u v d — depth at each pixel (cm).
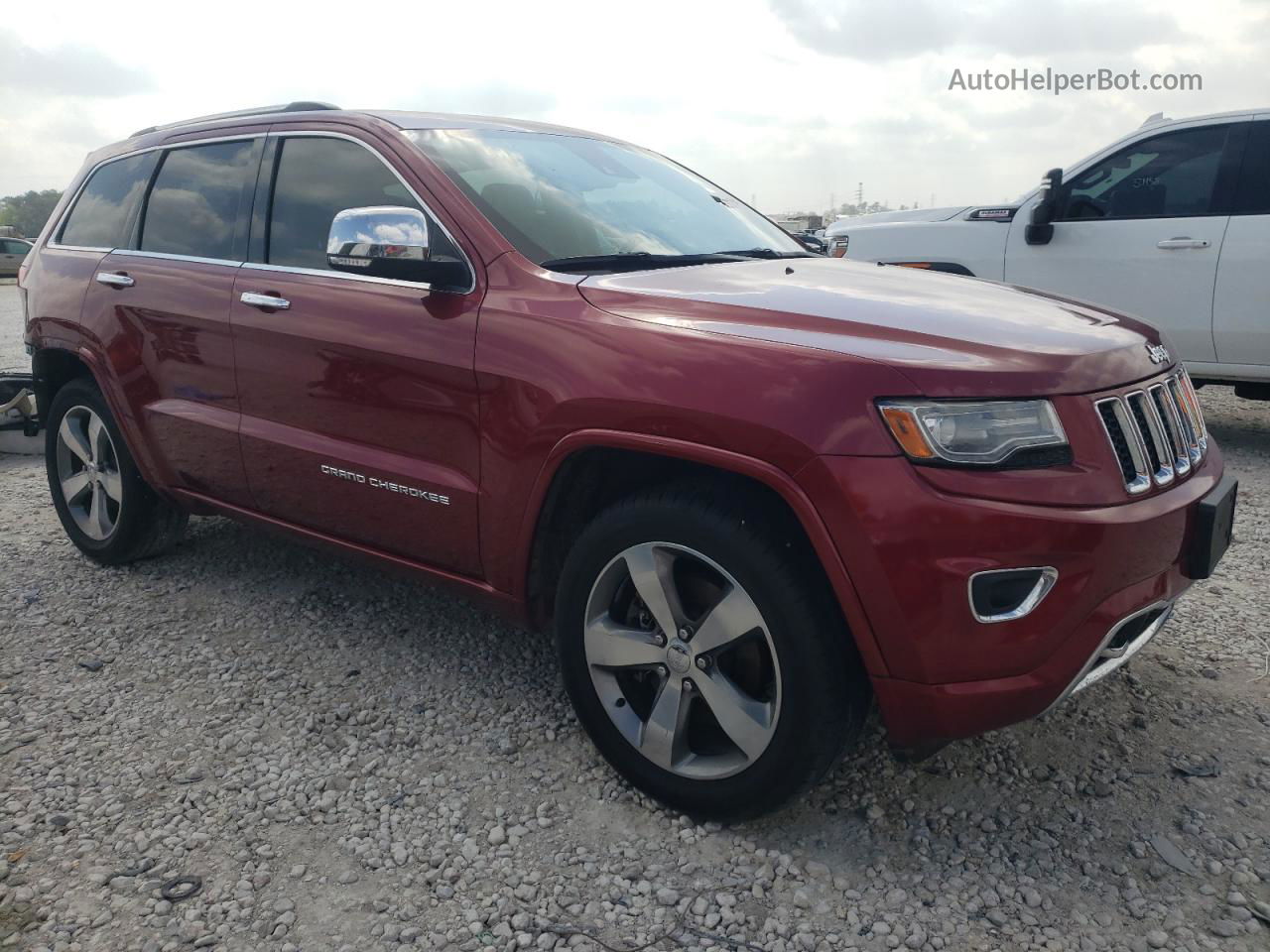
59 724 294
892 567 202
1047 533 200
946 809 250
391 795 258
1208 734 280
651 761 247
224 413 342
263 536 458
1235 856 230
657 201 343
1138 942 204
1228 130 585
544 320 254
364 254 272
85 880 226
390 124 315
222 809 253
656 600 237
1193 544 233
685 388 223
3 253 3042
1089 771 265
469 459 270
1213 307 592
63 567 423
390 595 390
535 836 241
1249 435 655
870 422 204
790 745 220
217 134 370
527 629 279
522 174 314
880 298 250
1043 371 212
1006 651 204
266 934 209
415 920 213
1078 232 637
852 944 206
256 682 320
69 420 416
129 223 394
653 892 222
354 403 297
